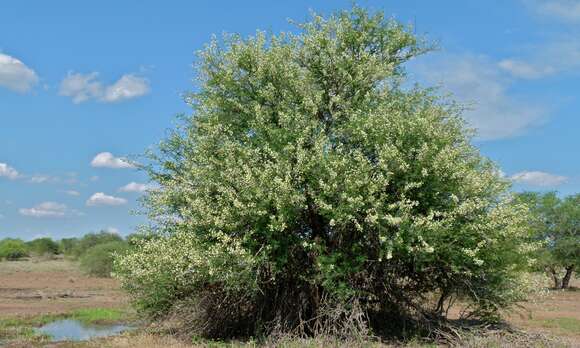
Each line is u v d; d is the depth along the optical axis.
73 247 97.00
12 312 28.11
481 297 17.36
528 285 17.25
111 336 19.58
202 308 17.62
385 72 18.09
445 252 16.00
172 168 19.42
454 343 16.38
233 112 18.62
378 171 15.73
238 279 15.91
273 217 15.19
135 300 18.75
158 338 18.06
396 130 16.08
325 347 15.46
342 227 15.88
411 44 19.61
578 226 52.31
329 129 17.77
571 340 18.08
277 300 17.38
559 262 52.09
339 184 15.56
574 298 41.44
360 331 16.11
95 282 49.78
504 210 15.87
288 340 16.08
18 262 87.81
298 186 16.02
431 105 17.80
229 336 18.09
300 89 17.83
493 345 15.79
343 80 18.33
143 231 18.20
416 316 17.55
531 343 16.45
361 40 18.77
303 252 17.12
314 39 18.53
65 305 31.78
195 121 18.91
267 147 16.16
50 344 18.45
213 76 18.98
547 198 53.38
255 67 18.33
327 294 16.67
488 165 17.38
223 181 16.45
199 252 15.84
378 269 17.02
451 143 16.95
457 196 16.14
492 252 16.39
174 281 17.11
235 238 15.87
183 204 17.92
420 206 16.16
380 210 15.19
